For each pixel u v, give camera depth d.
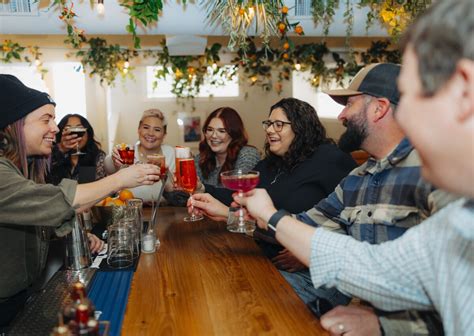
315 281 0.96
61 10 2.89
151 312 1.16
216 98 6.39
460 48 0.52
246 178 1.39
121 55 4.52
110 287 1.34
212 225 2.08
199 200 1.93
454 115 0.54
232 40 2.79
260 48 4.52
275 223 1.03
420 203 1.19
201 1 2.98
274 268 1.49
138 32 2.99
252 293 1.28
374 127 1.34
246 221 1.58
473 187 0.57
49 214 1.27
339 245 0.95
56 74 5.84
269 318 1.13
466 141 0.54
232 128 2.78
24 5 2.87
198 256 1.62
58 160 2.88
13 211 1.26
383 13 2.94
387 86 1.30
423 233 0.81
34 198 1.26
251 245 1.76
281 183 2.21
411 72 0.58
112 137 6.14
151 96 6.32
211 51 4.39
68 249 1.49
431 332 0.96
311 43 4.37
